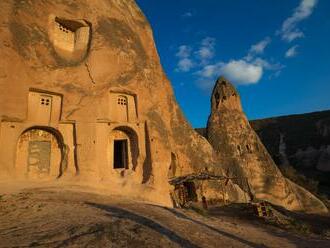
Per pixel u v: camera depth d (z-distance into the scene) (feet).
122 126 68.23
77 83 64.34
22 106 56.75
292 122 249.14
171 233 35.91
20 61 57.41
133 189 63.62
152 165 67.82
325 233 70.13
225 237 42.06
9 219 34.01
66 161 61.00
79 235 29.96
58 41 67.67
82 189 55.83
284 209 108.17
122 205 47.50
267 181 123.65
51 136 62.03
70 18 68.13
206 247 34.45
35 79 59.47
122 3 79.41
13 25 57.52
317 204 127.65
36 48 60.80
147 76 75.05
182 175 89.66
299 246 49.03
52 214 37.04
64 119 61.57
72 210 39.75
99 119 64.75
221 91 145.89
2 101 53.93
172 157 88.38
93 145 62.64
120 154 72.64
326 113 241.96
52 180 58.08
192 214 55.72
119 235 31.30
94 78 66.23
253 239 46.75
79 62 66.69
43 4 63.98
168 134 76.13
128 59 71.87
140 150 68.85
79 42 69.67
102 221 35.35
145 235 32.81
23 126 57.52
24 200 42.52
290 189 127.44
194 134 101.81
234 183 115.14
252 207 78.07
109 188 60.80
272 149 231.30
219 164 103.71
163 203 66.03
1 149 53.78
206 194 92.07
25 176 57.26
